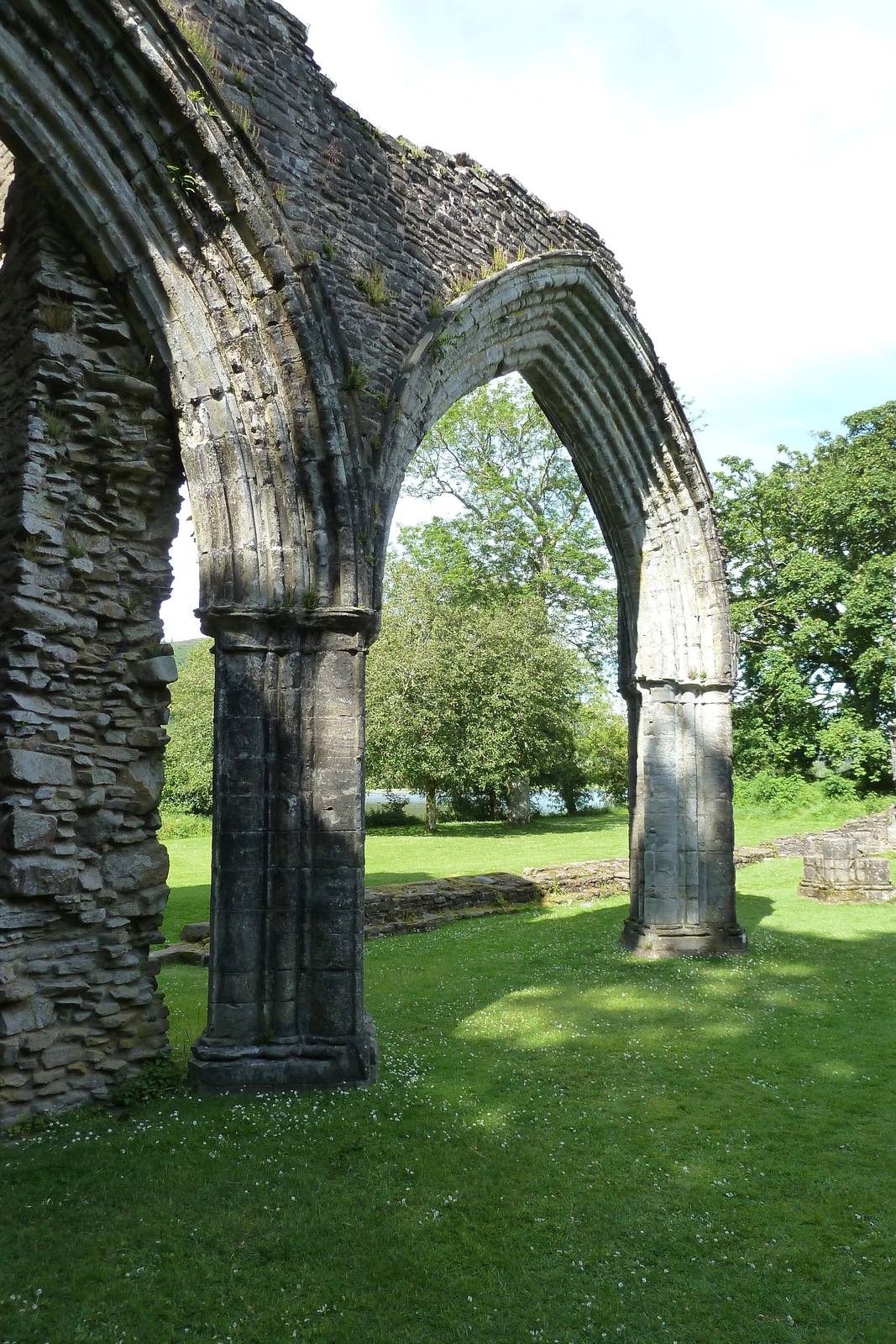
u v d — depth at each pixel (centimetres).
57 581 609
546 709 2906
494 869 1798
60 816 593
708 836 1132
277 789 663
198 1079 628
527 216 977
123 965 619
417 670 2797
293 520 673
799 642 2731
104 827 621
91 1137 545
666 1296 401
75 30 605
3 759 577
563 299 1017
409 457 781
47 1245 433
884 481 2639
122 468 644
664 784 1132
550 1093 638
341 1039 649
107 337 652
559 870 1567
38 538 603
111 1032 613
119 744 634
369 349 764
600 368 1089
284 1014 647
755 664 2834
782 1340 372
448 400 891
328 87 765
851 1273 419
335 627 673
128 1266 419
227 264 665
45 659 600
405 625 2902
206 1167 512
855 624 2605
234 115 652
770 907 1403
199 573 673
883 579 2594
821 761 2841
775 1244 444
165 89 624
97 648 628
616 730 3847
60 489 618
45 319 625
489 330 927
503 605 3158
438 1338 372
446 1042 757
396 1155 534
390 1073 671
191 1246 436
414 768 2802
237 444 665
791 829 2464
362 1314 387
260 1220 459
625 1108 612
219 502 663
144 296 655
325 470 677
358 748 675
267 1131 558
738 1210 477
